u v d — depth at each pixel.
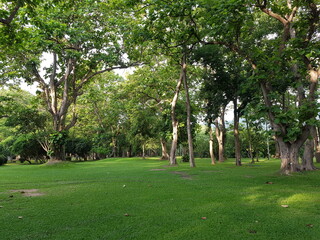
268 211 5.79
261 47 19.48
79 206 6.44
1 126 44.34
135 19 21.23
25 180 12.24
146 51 23.66
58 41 21.28
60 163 22.66
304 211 5.77
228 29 12.88
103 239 4.16
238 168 18.69
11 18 8.12
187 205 6.44
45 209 6.14
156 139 44.69
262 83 12.99
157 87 26.22
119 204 6.62
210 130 27.78
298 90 15.86
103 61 23.44
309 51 10.21
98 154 56.44
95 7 20.28
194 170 16.98
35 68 23.86
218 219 5.16
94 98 26.69
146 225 4.84
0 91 31.94
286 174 12.25
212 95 24.00
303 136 12.34
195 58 21.45
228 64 22.58
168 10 13.01
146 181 11.45
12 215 5.61
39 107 28.34
